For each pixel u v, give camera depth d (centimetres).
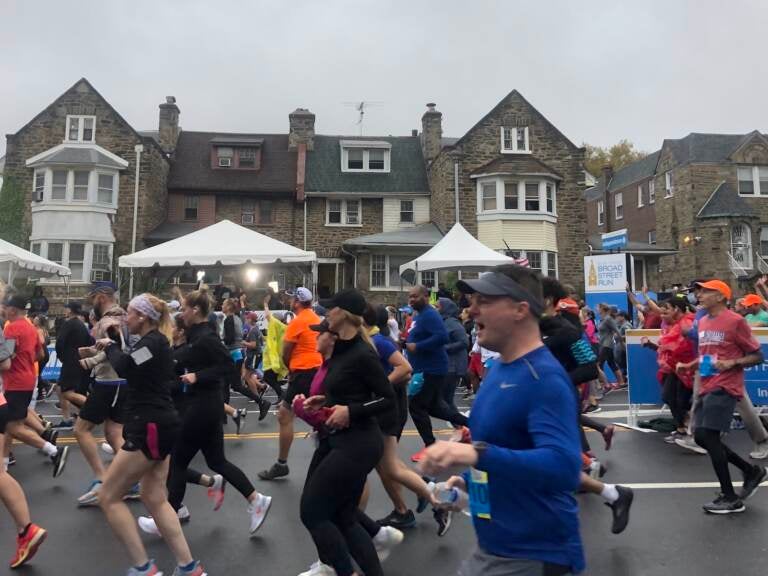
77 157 2531
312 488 351
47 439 707
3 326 660
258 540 482
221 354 489
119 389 591
